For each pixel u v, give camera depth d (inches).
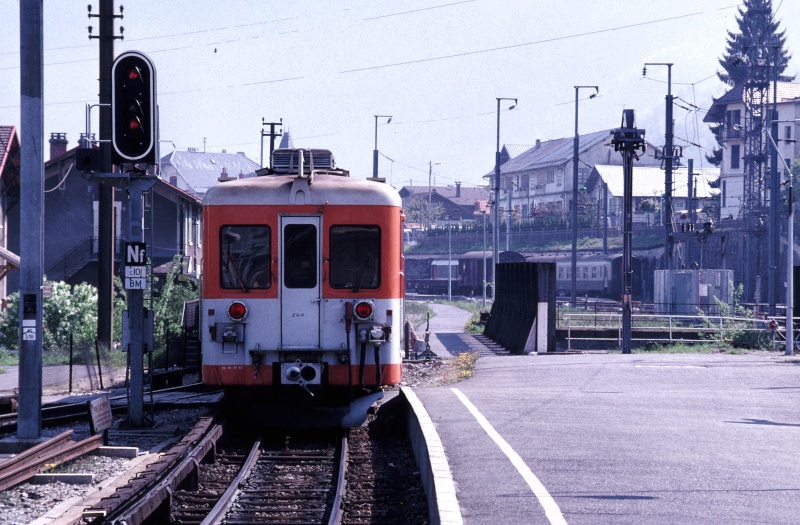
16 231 2933.1
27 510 567.2
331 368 845.8
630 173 2032.5
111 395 1181.7
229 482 689.6
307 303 845.2
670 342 2213.3
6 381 1466.5
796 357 1566.2
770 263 3179.1
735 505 479.8
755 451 641.6
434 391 1001.5
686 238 3282.5
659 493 506.0
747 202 4630.9
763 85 4261.8
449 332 2896.2
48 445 690.2
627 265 2015.3
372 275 850.8
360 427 904.9
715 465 587.2
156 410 1051.9
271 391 885.8
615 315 2859.3
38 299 765.9
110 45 1592.0
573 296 3991.1
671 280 3083.2
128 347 888.3
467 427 731.4
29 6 761.6
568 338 2220.7
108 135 1606.8
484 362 1485.0
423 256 6707.7
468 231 6919.3
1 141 2477.9
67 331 1977.1
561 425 752.3
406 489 659.4
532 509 468.1
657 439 688.4
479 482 531.2
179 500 613.3
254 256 845.8
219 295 842.8
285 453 789.2
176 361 1737.2
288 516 580.1
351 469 724.0
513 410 839.7
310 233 848.3
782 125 5142.7
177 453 653.3
